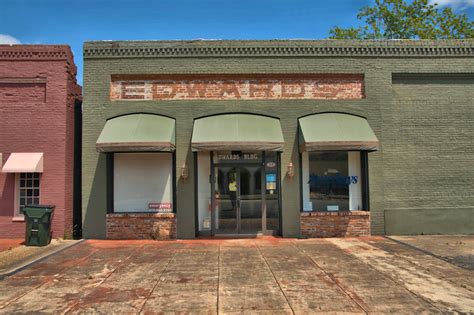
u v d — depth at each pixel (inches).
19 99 462.6
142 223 447.5
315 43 468.8
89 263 333.7
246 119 451.2
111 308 227.3
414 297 242.5
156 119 450.0
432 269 307.7
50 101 462.0
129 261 339.9
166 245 409.7
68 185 467.5
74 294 252.4
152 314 218.4
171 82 466.0
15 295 251.0
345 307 226.4
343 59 470.9
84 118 457.4
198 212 465.1
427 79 481.7
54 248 399.2
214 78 466.9
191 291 256.2
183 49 463.5
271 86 468.8
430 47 477.1
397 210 464.1
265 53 465.4
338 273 297.4
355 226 457.1
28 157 453.7
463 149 475.2
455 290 256.1
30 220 412.2
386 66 474.3
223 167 468.8
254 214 465.1
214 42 464.4
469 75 482.3
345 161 473.1
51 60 464.4
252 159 468.8
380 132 468.1
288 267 315.9
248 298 242.4
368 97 470.3
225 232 462.6
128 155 461.1
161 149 421.4
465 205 470.6
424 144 473.1
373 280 278.7
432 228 466.0
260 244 412.5
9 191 459.8
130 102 459.5
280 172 461.7
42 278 289.1
